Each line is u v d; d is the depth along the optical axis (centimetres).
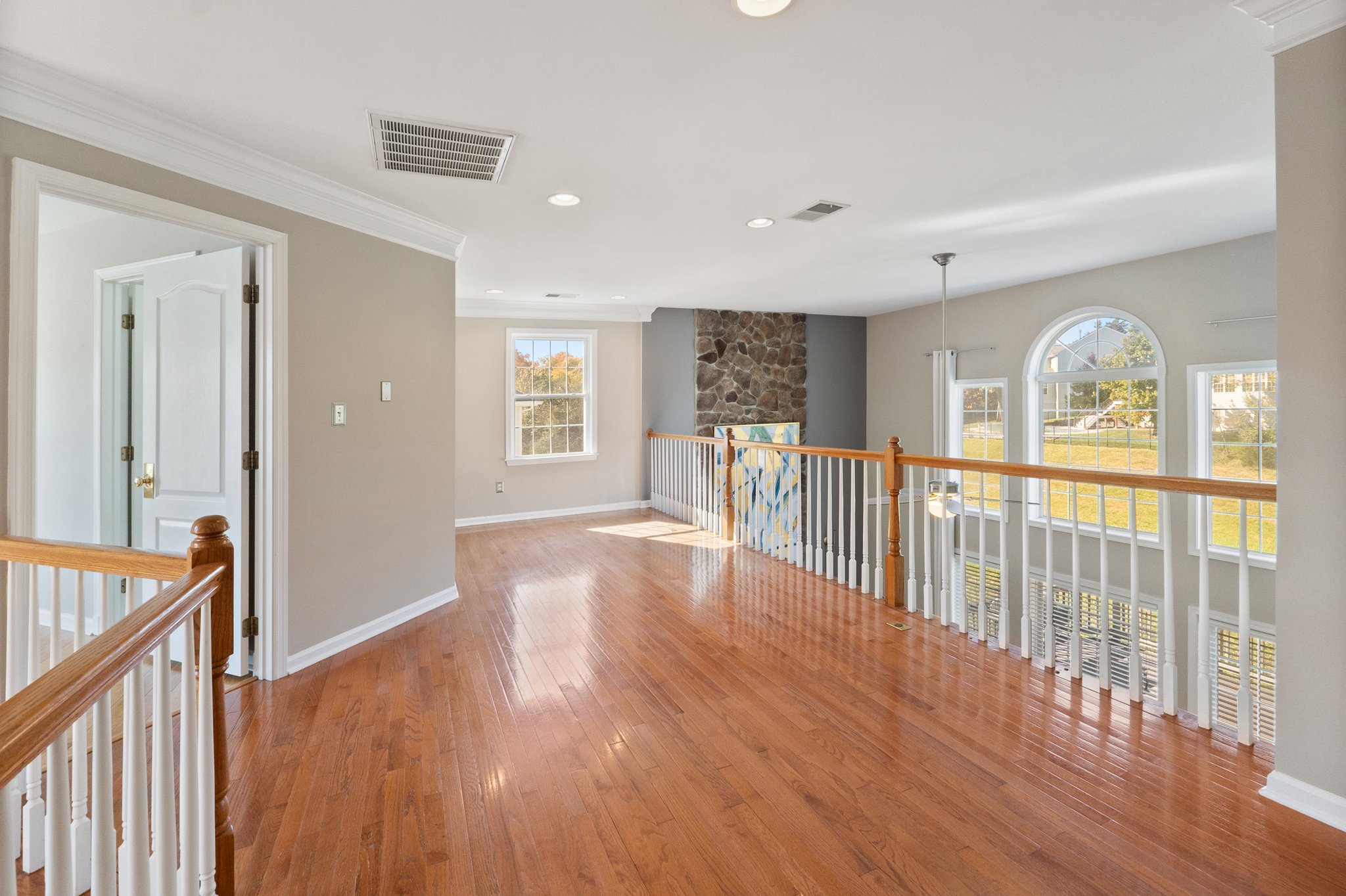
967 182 333
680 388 773
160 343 318
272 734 251
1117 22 197
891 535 404
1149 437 546
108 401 360
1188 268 497
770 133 271
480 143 276
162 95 234
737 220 393
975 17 193
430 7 184
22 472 215
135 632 108
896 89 236
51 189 222
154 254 341
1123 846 183
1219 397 492
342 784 217
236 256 297
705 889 170
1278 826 190
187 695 135
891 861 179
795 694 281
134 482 368
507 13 187
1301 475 193
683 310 771
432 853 183
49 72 216
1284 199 192
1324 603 189
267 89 231
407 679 301
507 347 693
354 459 346
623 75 223
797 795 209
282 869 177
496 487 691
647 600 419
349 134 267
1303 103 186
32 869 176
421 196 343
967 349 698
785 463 807
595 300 685
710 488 691
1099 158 304
